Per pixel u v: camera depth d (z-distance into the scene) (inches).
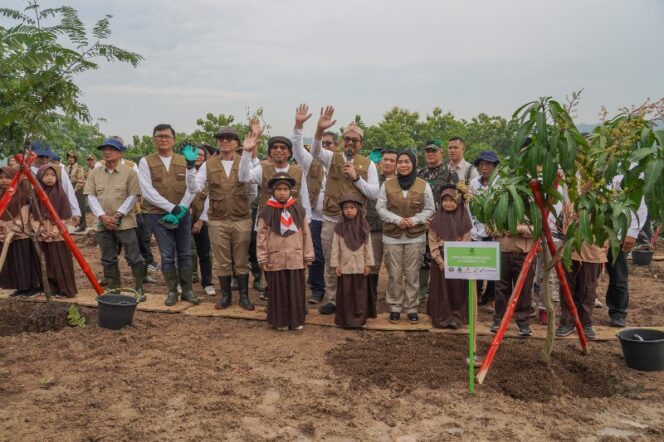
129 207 277.9
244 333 240.4
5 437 147.6
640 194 187.2
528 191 179.0
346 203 245.0
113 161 278.4
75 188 568.4
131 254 282.5
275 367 201.8
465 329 245.0
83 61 227.6
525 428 158.4
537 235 182.2
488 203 181.8
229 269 271.7
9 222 275.9
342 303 245.9
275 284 241.0
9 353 208.7
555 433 154.3
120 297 249.8
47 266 283.0
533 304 275.3
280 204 242.7
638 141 180.7
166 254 273.0
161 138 267.3
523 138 173.9
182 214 268.8
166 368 196.9
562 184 194.1
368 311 255.6
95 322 249.8
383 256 277.3
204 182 272.1
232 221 266.5
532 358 205.5
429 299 249.1
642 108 177.3
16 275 280.4
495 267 175.3
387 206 254.4
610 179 175.8
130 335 229.8
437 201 284.2
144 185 265.7
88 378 187.0
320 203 295.0
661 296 315.6
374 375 193.0
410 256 252.4
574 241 181.6
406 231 251.1
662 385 188.4
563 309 236.7
